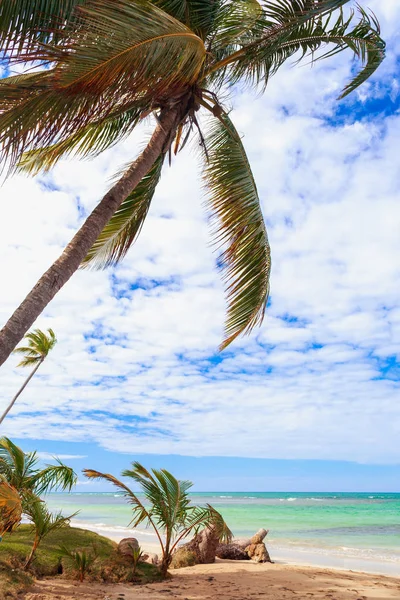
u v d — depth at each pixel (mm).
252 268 7516
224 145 7824
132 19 4316
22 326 4277
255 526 27344
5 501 6988
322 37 7348
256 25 6938
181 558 10805
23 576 7129
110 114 6004
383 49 7293
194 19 6746
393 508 45688
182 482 9305
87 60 4227
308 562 14305
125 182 5566
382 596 7641
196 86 6469
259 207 7742
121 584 7961
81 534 10375
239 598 7145
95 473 8789
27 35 4113
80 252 4930
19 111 4301
